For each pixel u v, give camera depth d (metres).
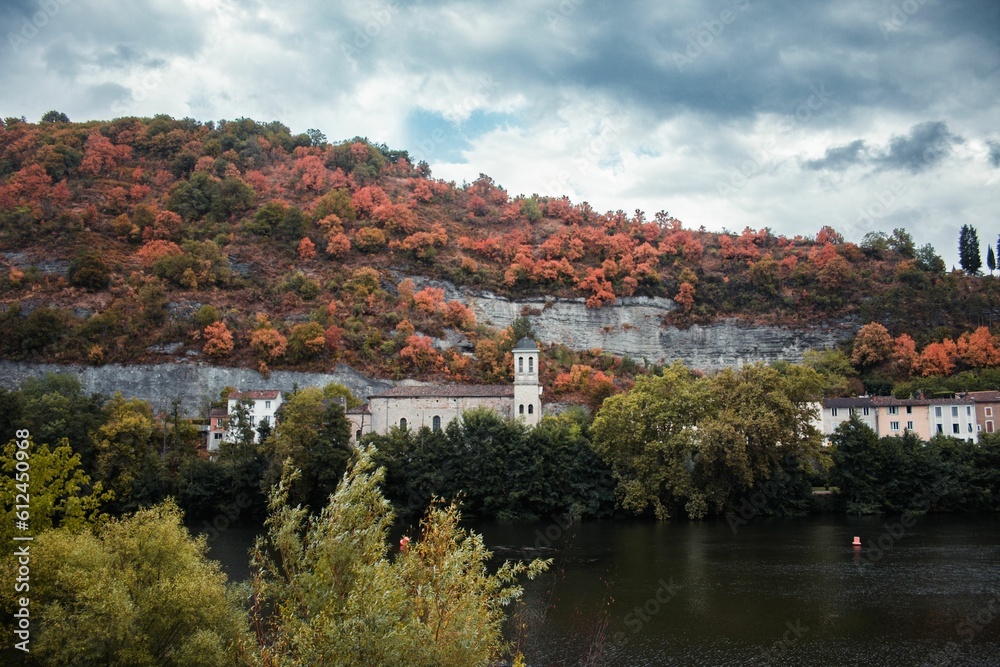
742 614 53.56
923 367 148.50
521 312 174.75
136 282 150.50
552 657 45.16
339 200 188.12
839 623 51.50
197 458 101.88
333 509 29.64
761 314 177.00
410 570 29.38
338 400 121.62
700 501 93.75
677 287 183.00
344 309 153.25
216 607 33.56
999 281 181.25
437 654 26.81
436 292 165.25
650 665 44.12
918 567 67.88
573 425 110.06
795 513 100.44
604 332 176.00
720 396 98.75
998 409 117.81
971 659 45.09
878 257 194.62
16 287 146.62
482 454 100.56
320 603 27.58
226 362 136.38
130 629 31.25
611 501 100.81
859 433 103.06
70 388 113.31
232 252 169.38
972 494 102.06
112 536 36.22
